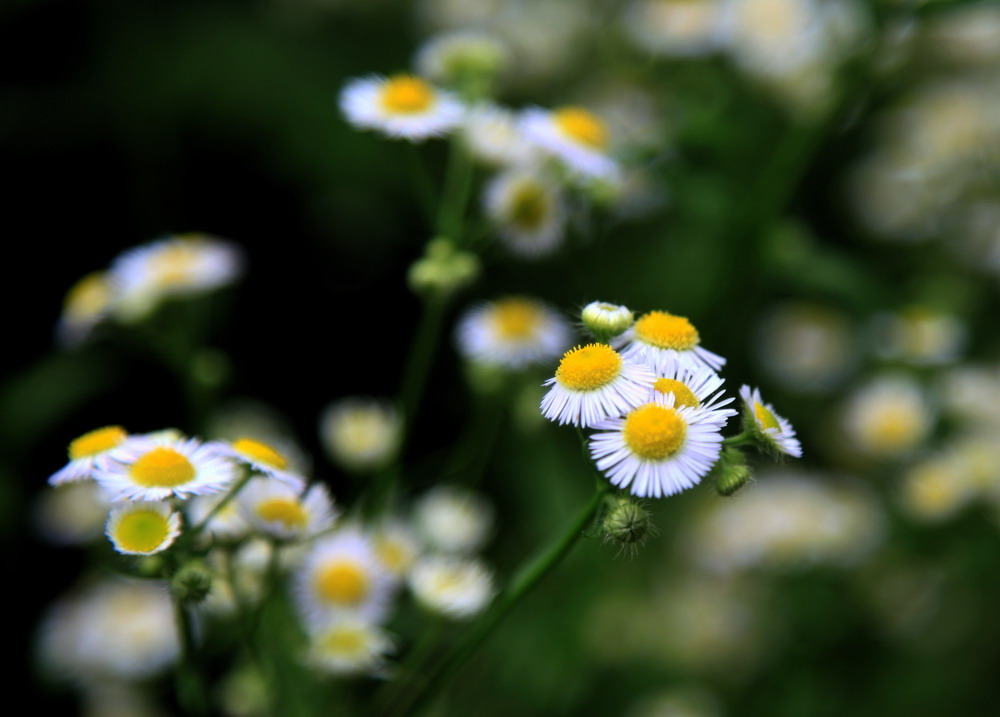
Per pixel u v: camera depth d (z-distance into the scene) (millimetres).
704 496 672
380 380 807
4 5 770
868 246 829
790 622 638
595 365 453
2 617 694
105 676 573
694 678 625
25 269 791
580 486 586
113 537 454
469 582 499
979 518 629
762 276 580
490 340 535
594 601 583
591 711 598
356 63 823
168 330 548
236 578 487
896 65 583
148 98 772
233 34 794
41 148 795
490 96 575
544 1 882
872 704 615
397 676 493
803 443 748
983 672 621
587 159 537
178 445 462
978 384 670
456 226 540
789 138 578
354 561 494
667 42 678
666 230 682
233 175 826
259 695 504
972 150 768
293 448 535
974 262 753
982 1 553
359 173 768
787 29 658
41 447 740
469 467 571
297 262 835
